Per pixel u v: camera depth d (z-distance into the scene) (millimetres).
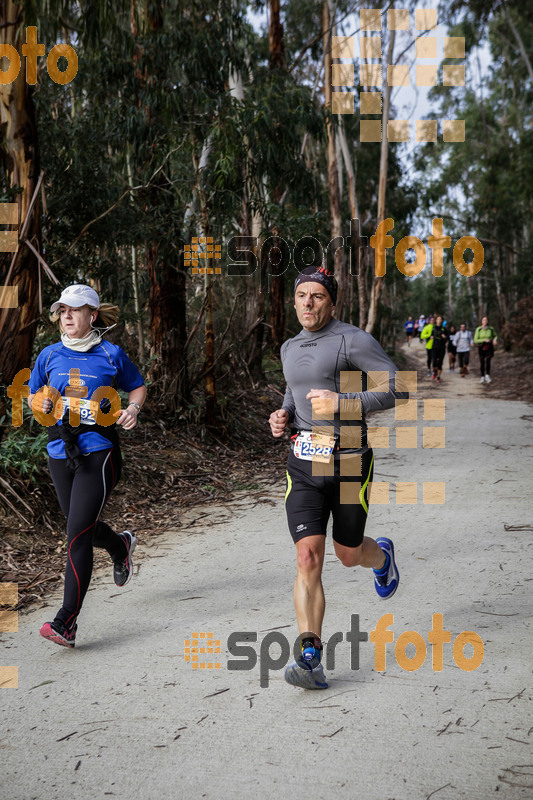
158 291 8852
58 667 3363
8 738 2750
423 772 2416
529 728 2648
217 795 2348
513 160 26531
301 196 11617
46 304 6914
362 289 22688
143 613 4004
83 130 7734
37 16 6039
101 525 3926
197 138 8664
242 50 10977
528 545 4910
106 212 7137
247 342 12016
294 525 3199
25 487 5598
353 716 2803
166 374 8922
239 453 8680
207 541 5434
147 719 2852
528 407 13516
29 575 4648
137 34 8820
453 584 4223
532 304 29016
